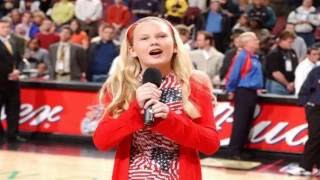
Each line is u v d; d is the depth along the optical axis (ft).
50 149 53.01
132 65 15.21
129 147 14.89
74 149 53.31
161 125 14.02
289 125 51.88
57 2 83.66
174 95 14.94
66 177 42.27
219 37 71.26
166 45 14.73
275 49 57.11
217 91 52.90
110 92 15.26
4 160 47.78
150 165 14.65
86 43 71.41
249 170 46.88
